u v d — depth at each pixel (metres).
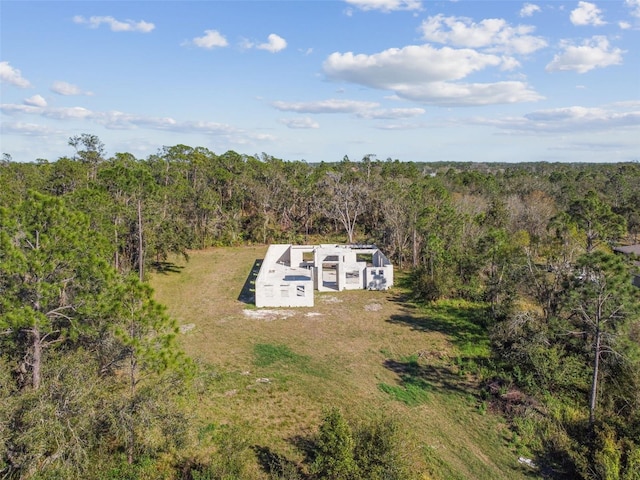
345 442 13.07
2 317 12.84
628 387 18.55
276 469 14.30
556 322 20.34
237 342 25.39
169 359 13.10
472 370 22.20
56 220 14.81
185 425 13.59
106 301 13.97
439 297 32.66
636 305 16.92
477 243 32.53
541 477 15.52
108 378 14.27
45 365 13.45
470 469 15.61
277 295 32.00
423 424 17.94
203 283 38.22
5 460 11.45
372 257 46.97
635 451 15.24
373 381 21.17
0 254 13.58
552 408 18.72
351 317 29.80
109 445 13.52
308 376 21.39
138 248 36.31
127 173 32.41
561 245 24.38
